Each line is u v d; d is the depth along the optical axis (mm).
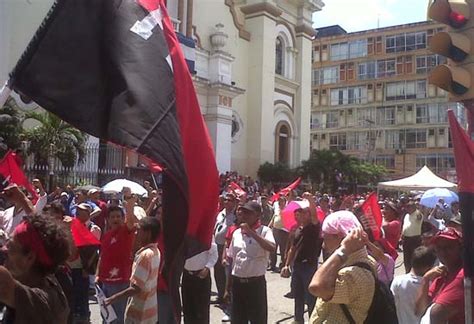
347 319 3420
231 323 6957
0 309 2643
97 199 12266
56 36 3449
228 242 8211
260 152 34281
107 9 3574
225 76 29203
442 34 4652
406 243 12125
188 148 3594
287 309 9773
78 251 7156
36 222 2666
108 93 3447
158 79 3457
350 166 36125
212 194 3693
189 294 6887
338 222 3758
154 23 3637
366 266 3496
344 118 60938
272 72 35594
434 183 22734
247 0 35438
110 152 20531
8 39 20906
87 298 7699
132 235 6277
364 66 60188
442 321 3561
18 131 17266
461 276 3623
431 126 55844
